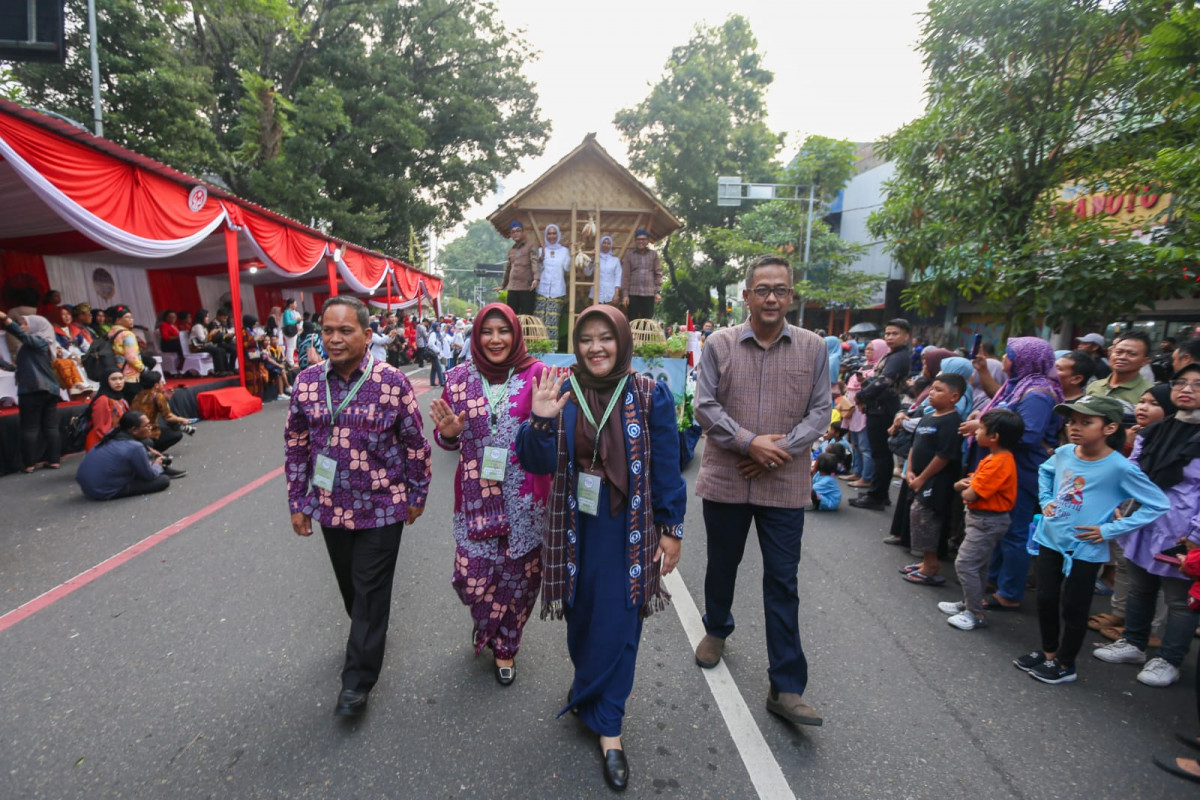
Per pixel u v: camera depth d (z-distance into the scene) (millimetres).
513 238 7898
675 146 27078
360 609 2605
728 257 28094
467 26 26000
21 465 6453
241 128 20141
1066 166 6207
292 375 13266
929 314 7312
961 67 6535
